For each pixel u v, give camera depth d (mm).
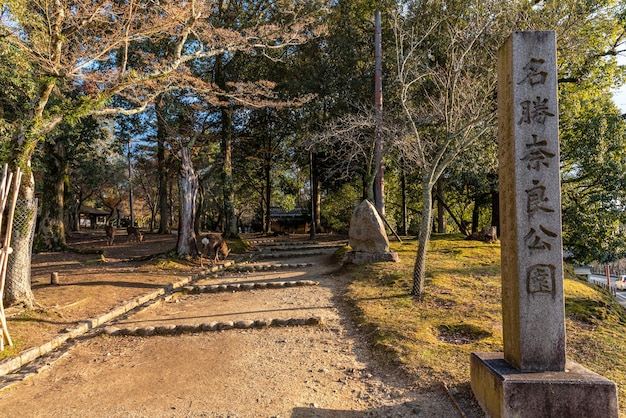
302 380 4629
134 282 10109
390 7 13883
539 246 3457
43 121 7281
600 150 15625
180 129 18094
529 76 3564
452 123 8500
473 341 5406
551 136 3512
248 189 32719
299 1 16203
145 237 24891
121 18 8852
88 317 7227
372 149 14953
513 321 3539
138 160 30516
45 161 17000
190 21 9453
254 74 20219
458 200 23406
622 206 15578
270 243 19984
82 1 7809
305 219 32344
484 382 3617
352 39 17688
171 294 9391
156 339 6266
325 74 18016
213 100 12961
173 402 4176
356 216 11539
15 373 5051
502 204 3812
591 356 4602
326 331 6324
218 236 13320
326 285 9727
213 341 6055
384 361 4992
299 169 28047
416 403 3965
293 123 21812
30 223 7281
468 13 10953
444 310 6676
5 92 10203
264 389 4418
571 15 9289
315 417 3791
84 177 27672
